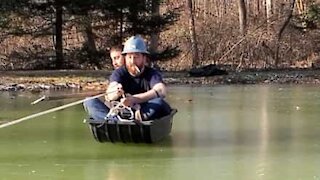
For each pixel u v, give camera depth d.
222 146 10.66
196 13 41.56
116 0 30.12
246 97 19.48
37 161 9.54
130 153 10.12
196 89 22.62
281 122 13.45
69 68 32.09
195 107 16.48
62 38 32.75
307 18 37.19
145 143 10.80
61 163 9.41
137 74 10.91
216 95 20.19
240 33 38.19
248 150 10.33
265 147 10.57
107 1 29.98
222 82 25.77
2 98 18.80
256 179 8.38
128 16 31.28
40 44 34.19
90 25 31.27
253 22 39.69
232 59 37.16
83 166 9.21
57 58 31.75
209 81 25.86
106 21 31.56
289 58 37.16
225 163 9.37
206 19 40.69
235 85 24.73
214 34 38.56
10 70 30.30
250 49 36.94
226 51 37.34
